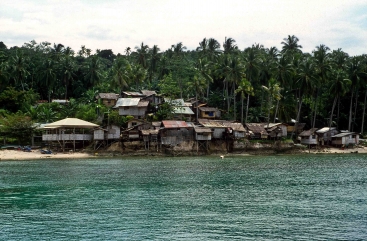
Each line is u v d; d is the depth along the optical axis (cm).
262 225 3312
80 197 4509
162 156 9800
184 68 13762
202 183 5453
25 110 11550
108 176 6153
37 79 13438
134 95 12788
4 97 11738
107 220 3516
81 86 14162
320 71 11431
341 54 12950
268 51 14525
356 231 3125
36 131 10144
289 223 3366
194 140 10150
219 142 10362
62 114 11456
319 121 12775
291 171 6794
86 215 3691
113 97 12862
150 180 5738
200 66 12156
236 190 4903
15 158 8862
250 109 13000
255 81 12650
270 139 11006
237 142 10412
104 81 14962
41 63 13975
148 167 7375
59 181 5672
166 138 9981
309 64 11125
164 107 11875
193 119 12338
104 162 8312
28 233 3164
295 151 10831
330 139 11588
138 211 3825
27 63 14350
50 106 11912
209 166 7575
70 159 8975
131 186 5222
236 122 11219
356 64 11725
